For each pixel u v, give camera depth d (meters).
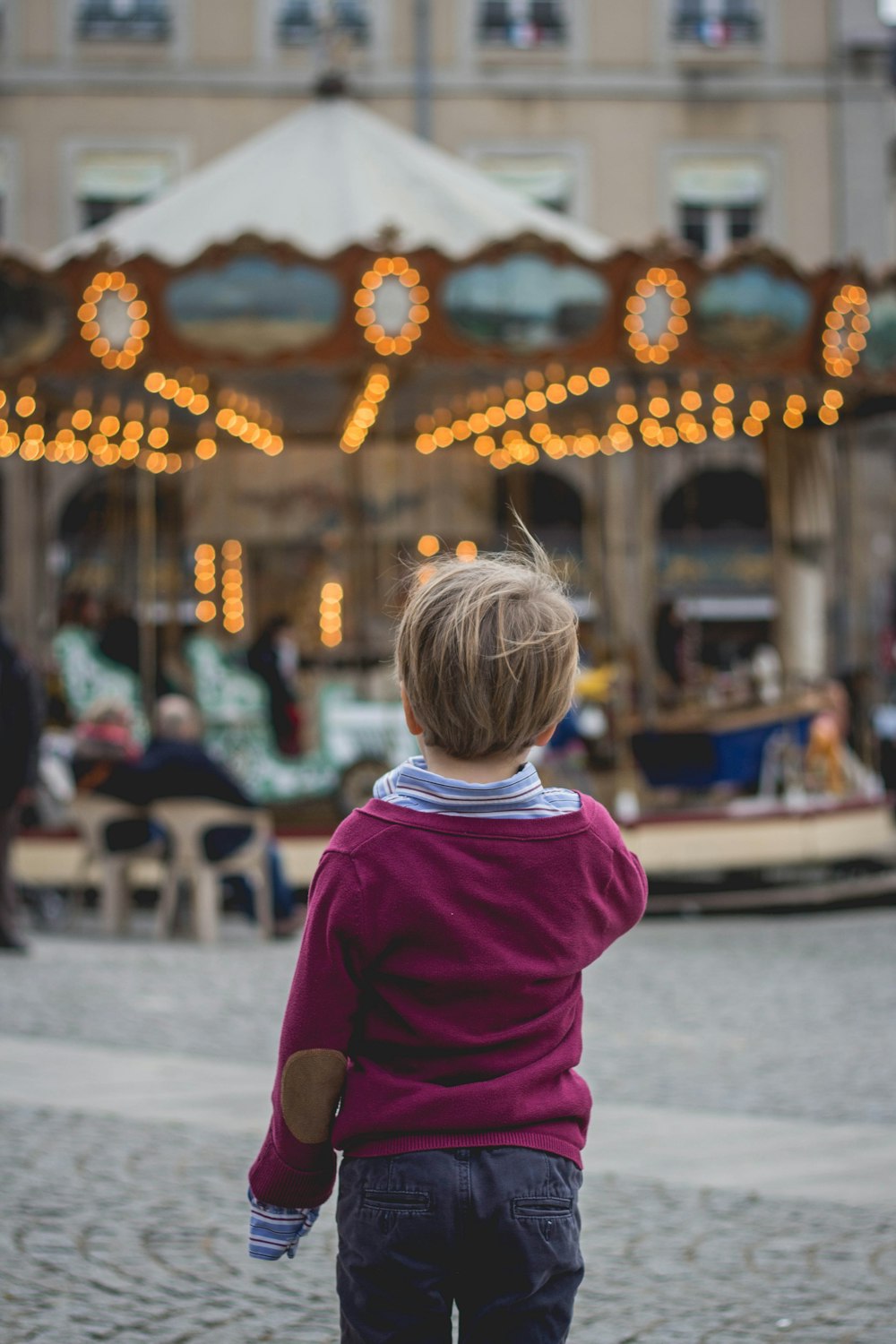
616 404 17.97
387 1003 2.46
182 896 14.55
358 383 16.97
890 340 15.12
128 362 14.34
